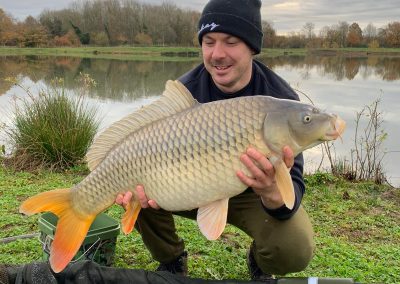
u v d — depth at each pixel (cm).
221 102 80
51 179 218
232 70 99
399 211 189
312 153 267
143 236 111
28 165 238
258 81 104
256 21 99
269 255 100
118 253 128
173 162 81
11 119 268
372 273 121
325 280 90
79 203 88
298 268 101
